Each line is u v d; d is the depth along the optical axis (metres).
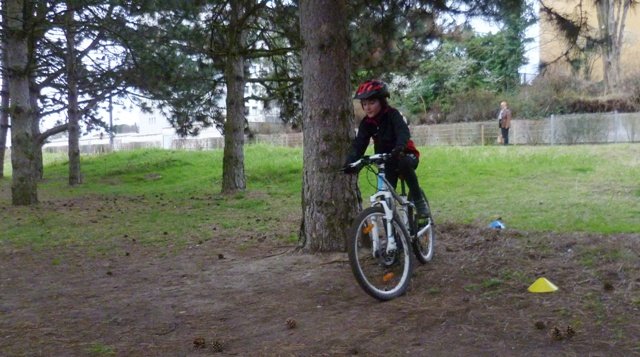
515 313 4.45
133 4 14.98
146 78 18.86
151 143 50.16
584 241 6.41
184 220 11.57
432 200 12.24
